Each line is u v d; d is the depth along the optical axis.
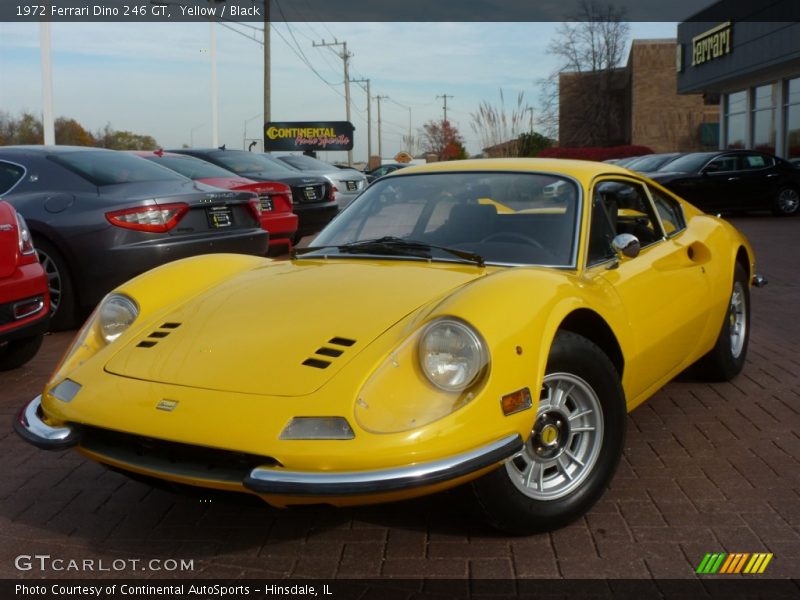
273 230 9.78
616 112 46.75
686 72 27.02
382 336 2.85
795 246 11.90
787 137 22.58
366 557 2.99
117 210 6.62
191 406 2.71
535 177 3.92
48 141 16.94
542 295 2.99
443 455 2.54
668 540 3.04
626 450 3.97
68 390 3.03
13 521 3.37
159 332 3.23
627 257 3.84
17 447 4.25
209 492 2.82
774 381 5.09
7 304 5.10
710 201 16.62
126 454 2.85
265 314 3.15
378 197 4.20
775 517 3.22
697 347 4.47
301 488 2.48
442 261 3.55
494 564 2.90
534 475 3.06
